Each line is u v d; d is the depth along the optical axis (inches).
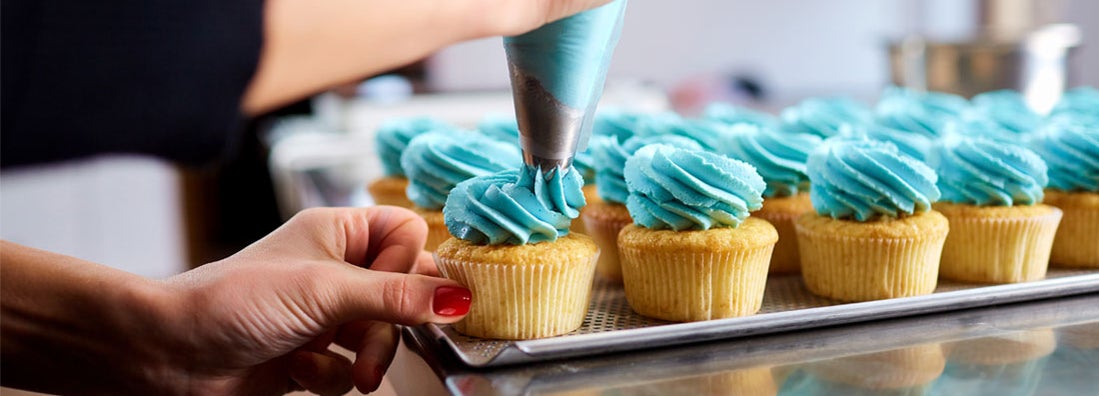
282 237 23.6
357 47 16.8
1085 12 61.2
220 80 13.1
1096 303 24.4
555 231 24.5
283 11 14.8
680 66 83.1
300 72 15.8
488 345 23.9
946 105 37.1
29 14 11.5
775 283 28.6
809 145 29.4
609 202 29.0
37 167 12.3
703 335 22.4
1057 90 42.6
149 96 12.3
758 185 25.6
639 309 25.9
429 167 29.1
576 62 20.8
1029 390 20.5
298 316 21.8
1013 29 53.0
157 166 65.3
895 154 26.8
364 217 25.2
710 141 30.7
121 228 64.4
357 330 25.0
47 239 60.6
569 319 24.7
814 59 84.7
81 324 21.9
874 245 26.0
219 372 22.6
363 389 23.8
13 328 22.1
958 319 23.6
